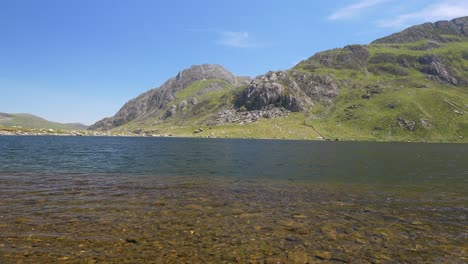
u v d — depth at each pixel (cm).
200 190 3194
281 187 3491
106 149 9925
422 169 5619
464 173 5081
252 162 6488
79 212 2248
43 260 1454
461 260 1570
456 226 2103
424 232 1970
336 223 2116
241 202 2670
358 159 7688
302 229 1975
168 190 3159
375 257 1584
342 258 1562
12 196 2705
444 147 15512
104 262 1452
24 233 1784
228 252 1597
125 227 1939
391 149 12838
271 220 2148
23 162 5512
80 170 4653
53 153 7744
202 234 1845
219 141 19175
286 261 1511
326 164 6291
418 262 1540
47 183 3419
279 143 17488
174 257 1526
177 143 15588
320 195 3059
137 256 1525
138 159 6712
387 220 2212
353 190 3388
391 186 3700
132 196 2827
